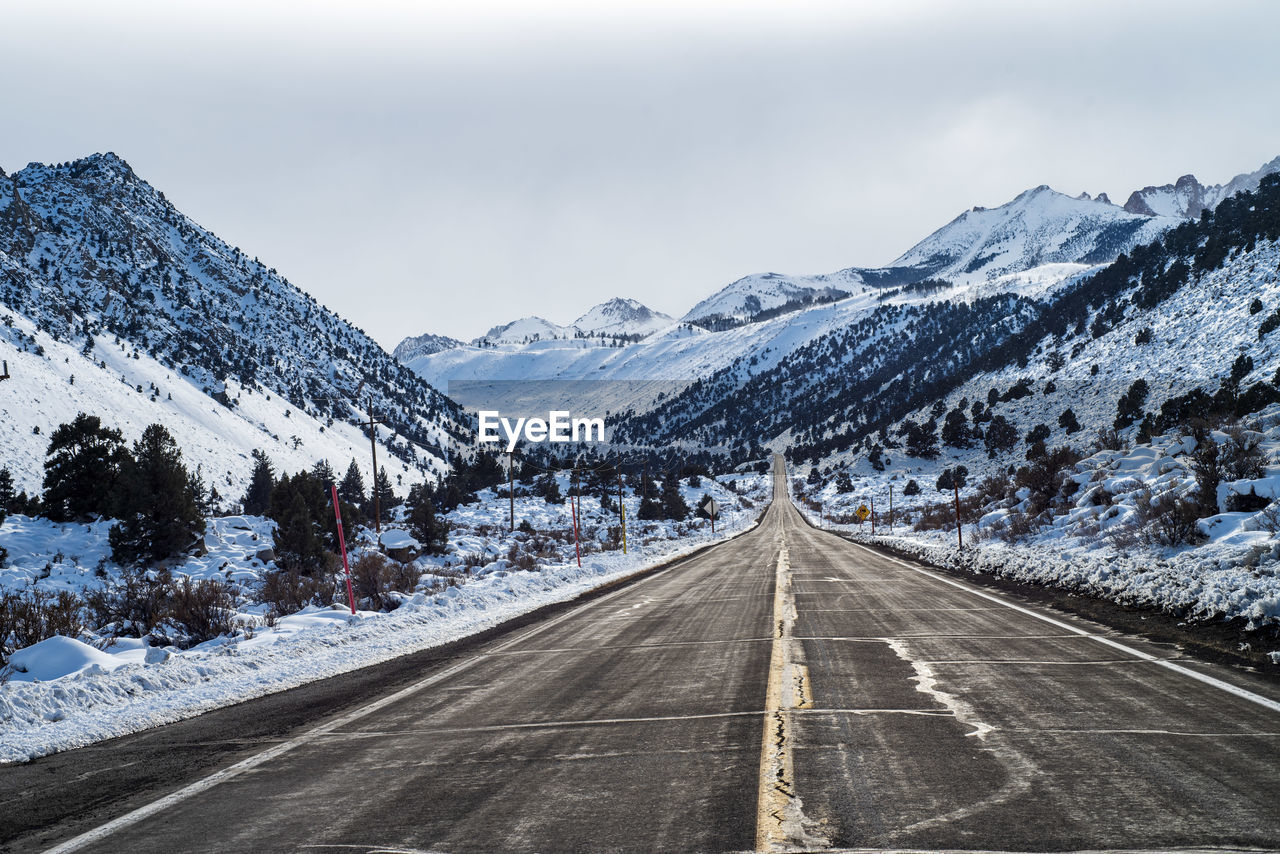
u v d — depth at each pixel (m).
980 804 4.22
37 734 7.10
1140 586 12.19
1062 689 6.89
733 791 4.60
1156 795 4.25
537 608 16.08
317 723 7.03
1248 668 7.33
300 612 16.77
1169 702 6.27
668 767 5.15
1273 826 3.78
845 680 7.66
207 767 5.79
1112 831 3.78
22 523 31.38
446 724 6.74
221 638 13.52
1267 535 13.37
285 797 4.97
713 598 16.41
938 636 10.15
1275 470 17.73
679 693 7.46
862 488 130.62
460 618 14.84
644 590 19.06
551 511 75.50
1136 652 8.41
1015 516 30.02
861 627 11.25
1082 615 11.33
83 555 28.38
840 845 3.73
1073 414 109.56
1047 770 4.74
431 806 4.63
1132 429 85.44
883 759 5.10
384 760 5.72
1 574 24.45
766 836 3.88
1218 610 9.83
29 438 177.00
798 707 6.63
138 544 27.80
